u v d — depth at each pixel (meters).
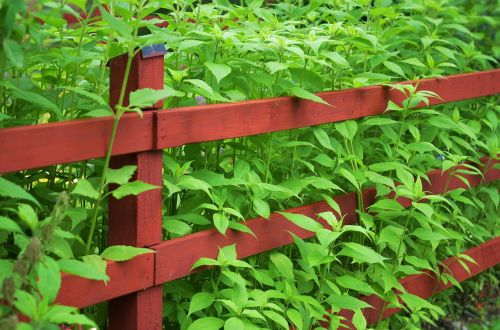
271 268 3.16
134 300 2.67
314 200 3.52
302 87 3.42
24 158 2.26
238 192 3.06
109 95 2.62
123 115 2.49
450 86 3.98
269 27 3.36
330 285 3.16
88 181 2.55
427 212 3.13
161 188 2.67
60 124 2.33
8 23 2.03
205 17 3.29
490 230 4.58
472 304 4.72
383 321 3.82
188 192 3.10
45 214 2.71
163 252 2.70
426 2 4.66
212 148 3.21
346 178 3.56
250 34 3.22
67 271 2.16
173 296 2.97
